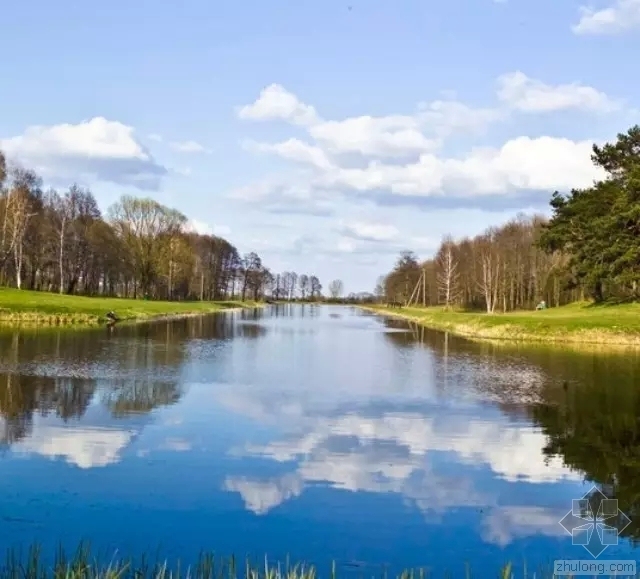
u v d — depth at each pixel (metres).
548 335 53.16
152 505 12.44
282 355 38.62
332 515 12.23
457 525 11.98
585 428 19.19
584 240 61.50
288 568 9.95
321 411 21.23
